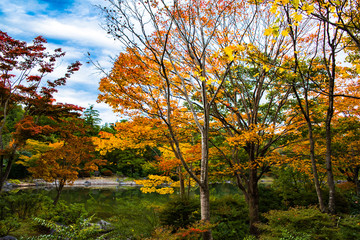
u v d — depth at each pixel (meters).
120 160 34.97
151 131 7.76
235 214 9.51
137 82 5.41
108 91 6.00
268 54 7.70
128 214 8.18
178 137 9.16
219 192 18.94
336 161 10.18
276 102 9.98
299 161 9.05
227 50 3.28
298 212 5.81
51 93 10.32
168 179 9.84
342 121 9.63
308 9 3.03
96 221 9.49
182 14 5.78
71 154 11.43
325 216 5.50
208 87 7.65
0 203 7.93
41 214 8.52
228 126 9.33
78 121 11.23
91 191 24.59
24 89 9.73
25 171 28.00
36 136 9.52
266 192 12.10
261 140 8.26
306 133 9.06
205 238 4.97
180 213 8.05
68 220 8.90
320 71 8.06
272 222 5.98
